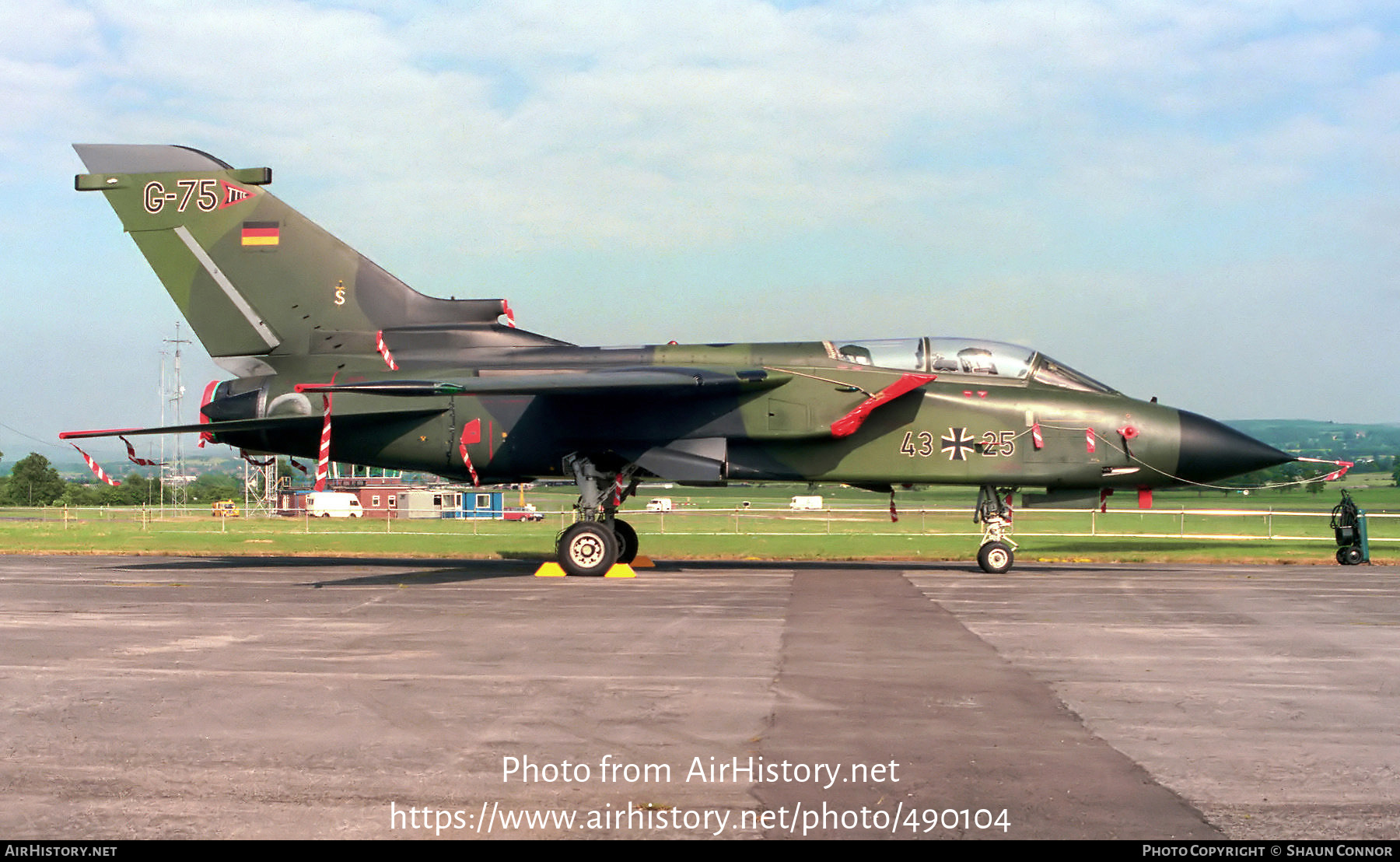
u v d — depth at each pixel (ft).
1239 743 21.21
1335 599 44.11
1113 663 29.45
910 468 57.31
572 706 24.25
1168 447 56.70
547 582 51.96
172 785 18.57
